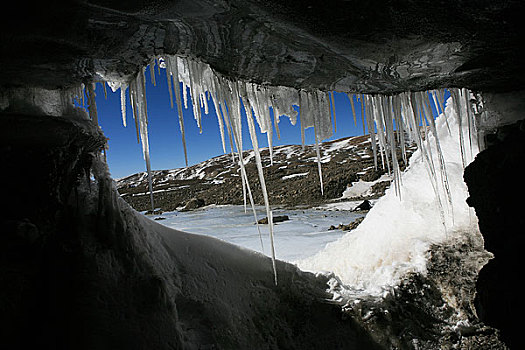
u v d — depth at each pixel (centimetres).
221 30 211
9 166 262
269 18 195
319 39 225
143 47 234
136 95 325
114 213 353
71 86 305
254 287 424
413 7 184
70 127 294
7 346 242
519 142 298
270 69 292
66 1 157
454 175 645
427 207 618
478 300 328
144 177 3866
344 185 2208
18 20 169
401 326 416
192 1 169
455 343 404
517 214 283
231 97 330
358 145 3247
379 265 571
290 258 771
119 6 167
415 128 426
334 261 647
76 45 210
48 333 263
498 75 331
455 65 297
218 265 432
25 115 267
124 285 313
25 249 272
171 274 374
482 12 191
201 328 342
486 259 491
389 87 363
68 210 332
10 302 249
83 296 286
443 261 509
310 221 1370
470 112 471
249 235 1152
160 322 305
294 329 395
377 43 233
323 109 386
